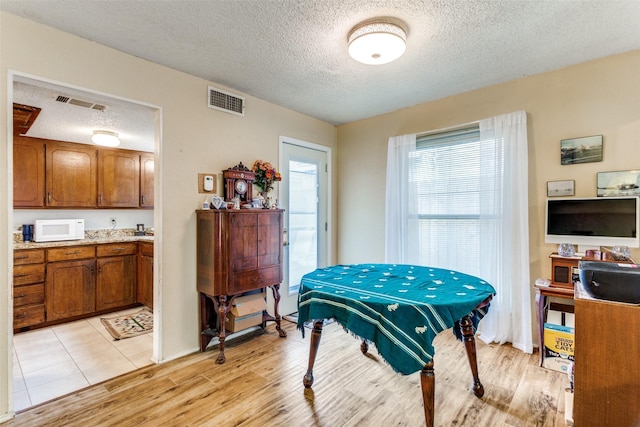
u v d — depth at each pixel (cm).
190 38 211
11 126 185
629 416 141
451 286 197
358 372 232
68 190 380
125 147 421
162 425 175
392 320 156
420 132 338
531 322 265
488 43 216
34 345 284
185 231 265
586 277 154
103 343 288
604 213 231
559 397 197
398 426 173
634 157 227
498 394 201
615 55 234
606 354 145
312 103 338
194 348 271
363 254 395
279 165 346
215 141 286
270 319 304
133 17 187
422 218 335
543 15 184
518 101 276
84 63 211
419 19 188
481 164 291
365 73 264
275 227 300
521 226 266
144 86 239
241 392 207
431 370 162
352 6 176
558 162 257
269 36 208
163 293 251
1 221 181
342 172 417
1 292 181
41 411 188
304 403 194
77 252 350
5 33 182
